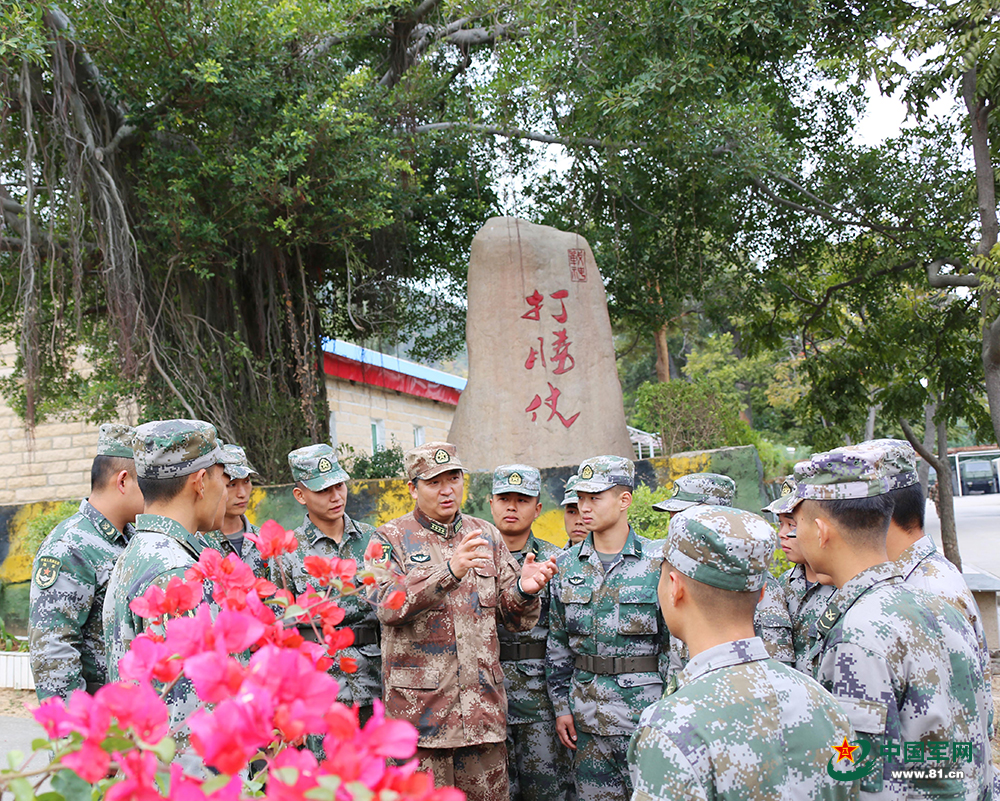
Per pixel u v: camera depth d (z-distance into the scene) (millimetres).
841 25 8922
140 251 8453
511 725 3896
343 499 4008
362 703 3574
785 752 1569
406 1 9883
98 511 2896
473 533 3076
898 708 1871
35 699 6648
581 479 3615
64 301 8406
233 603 1510
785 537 3395
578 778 3467
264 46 8141
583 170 11305
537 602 3285
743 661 1688
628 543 3576
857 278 10836
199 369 8906
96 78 8258
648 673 3389
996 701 5961
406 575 3139
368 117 8617
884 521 2088
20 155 8023
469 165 11109
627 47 8594
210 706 1700
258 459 9234
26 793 1061
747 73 9539
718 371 22656
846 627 1960
